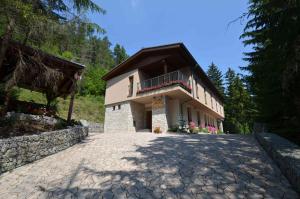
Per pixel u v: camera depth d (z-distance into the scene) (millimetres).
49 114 10016
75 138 8492
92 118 22609
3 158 4930
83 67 10578
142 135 10461
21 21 6336
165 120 13461
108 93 18859
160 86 13844
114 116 17250
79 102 25156
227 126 32531
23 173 4887
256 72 9516
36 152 6027
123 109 16531
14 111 8633
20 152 5449
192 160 5145
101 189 3785
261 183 3516
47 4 7379
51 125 8578
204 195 3293
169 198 3279
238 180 3736
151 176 4270
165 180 4020
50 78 8320
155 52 15273
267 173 3900
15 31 6574
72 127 9070
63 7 7547
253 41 11586
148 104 16984
